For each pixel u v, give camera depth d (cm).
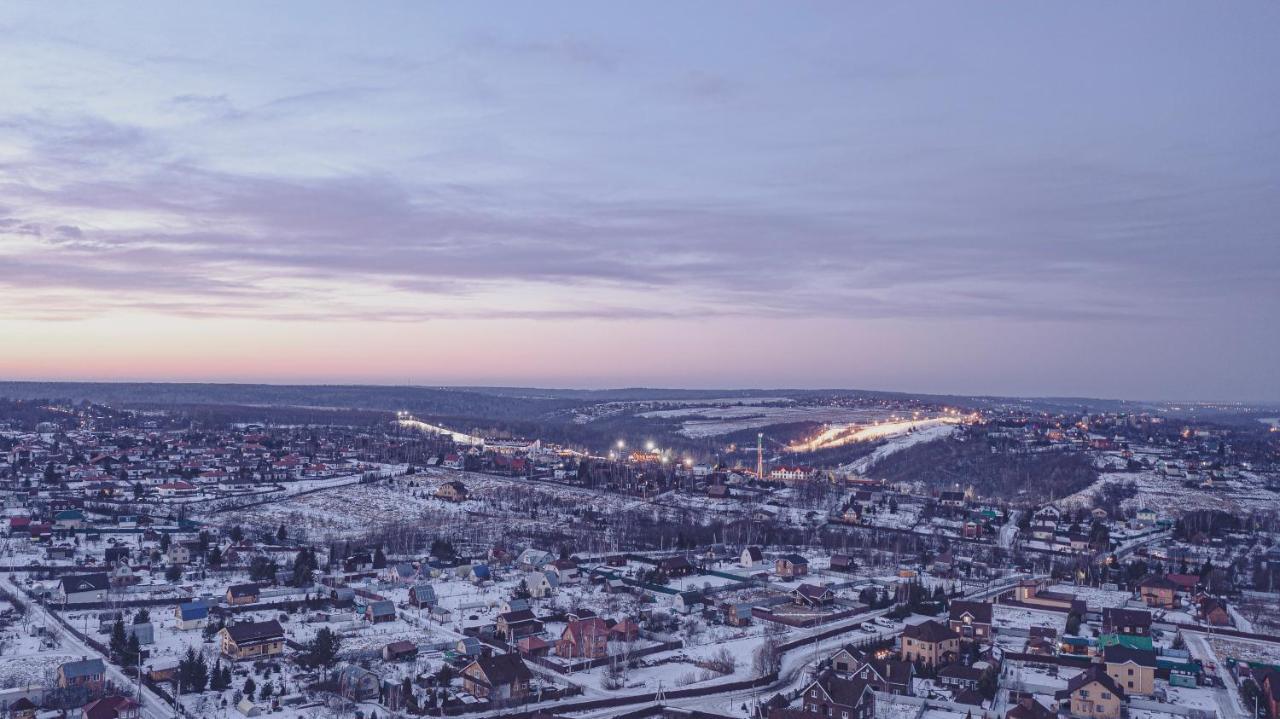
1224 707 16700
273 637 18188
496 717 15288
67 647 18400
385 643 19138
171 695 15800
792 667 18600
